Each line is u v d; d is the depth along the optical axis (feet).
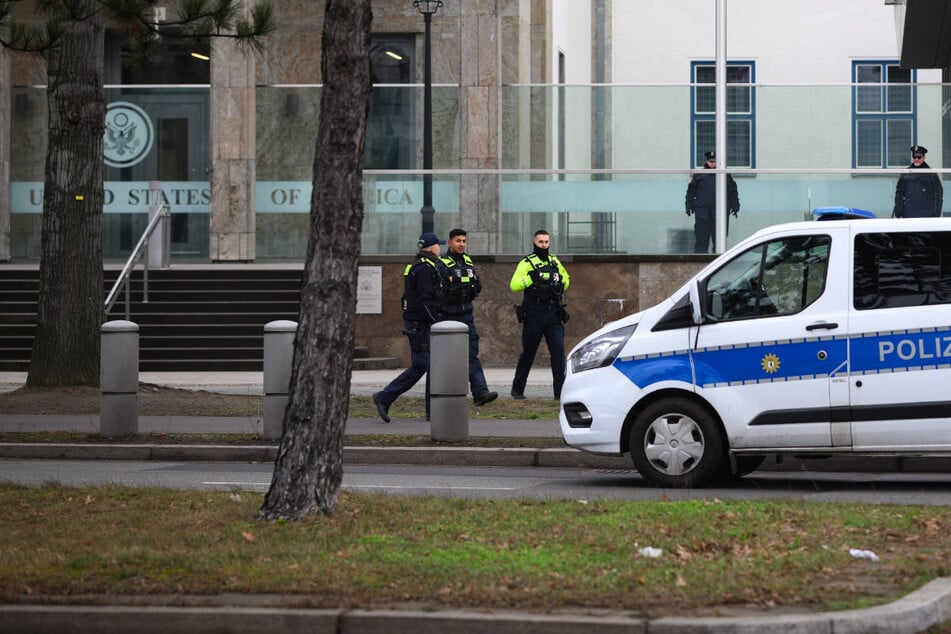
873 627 51.55
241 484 102.78
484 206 230.68
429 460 119.44
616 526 71.41
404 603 54.85
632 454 99.30
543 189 229.25
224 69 277.03
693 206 226.38
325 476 75.56
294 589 57.00
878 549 65.46
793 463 112.27
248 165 277.85
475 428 134.21
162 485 99.86
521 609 53.57
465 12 274.57
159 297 240.12
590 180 228.02
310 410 75.36
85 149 167.94
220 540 68.54
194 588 57.52
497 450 118.32
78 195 167.63
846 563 62.03
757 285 97.86
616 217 227.61
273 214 281.33
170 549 66.23
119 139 286.66
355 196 75.56
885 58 352.69
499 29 274.98
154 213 245.04
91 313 168.76
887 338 94.89
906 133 257.75
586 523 72.49
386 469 115.55
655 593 55.83
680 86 266.57
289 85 282.36
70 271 167.53
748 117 262.67
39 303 168.35
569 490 97.81
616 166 267.80
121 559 63.57
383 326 229.04
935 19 248.11
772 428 96.43
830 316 95.81
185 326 229.86
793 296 97.14
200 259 284.82
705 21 353.51
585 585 57.21
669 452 98.43
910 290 95.35
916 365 94.38
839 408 95.40
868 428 94.94
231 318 231.91
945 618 54.34
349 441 125.29
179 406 155.02
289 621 53.06
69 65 166.91
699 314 98.27
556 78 316.19
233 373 220.64
